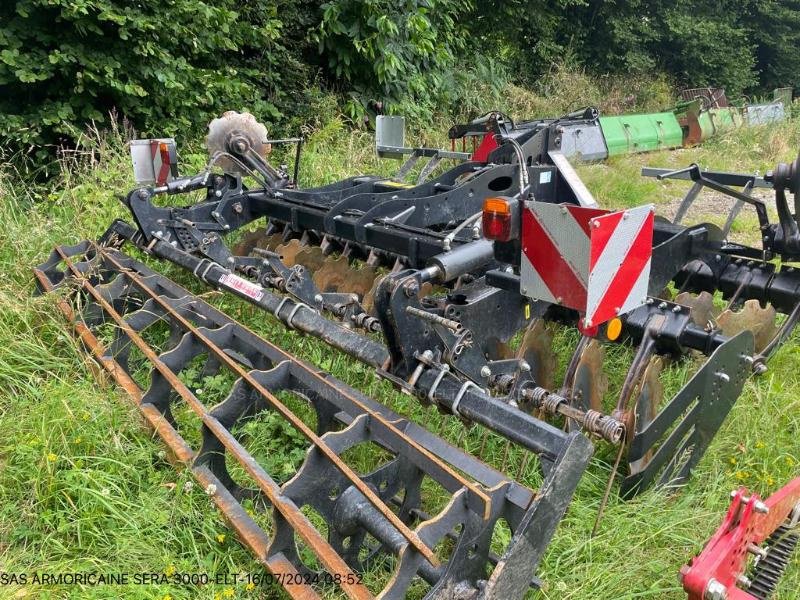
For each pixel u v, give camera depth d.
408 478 2.50
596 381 3.07
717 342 2.95
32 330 3.87
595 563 2.55
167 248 4.26
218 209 4.78
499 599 1.97
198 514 2.71
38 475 2.81
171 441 2.85
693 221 7.58
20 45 6.30
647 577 2.53
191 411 3.31
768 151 11.98
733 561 2.16
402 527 1.93
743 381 3.12
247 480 2.94
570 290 2.35
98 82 6.60
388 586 1.94
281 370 2.82
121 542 2.58
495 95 12.16
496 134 5.07
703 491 3.01
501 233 2.54
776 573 2.41
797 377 3.93
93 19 6.55
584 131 8.25
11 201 5.46
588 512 2.79
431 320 2.45
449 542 2.57
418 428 2.60
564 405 2.59
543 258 2.42
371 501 2.02
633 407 2.71
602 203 8.03
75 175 6.45
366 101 9.49
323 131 8.13
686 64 18.84
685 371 3.65
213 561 2.55
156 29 6.89
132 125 7.09
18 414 3.29
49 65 6.38
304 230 4.76
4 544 2.62
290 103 9.13
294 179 5.37
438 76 10.63
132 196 4.31
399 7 9.32
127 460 2.97
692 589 2.01
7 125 6.36
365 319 3.36
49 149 6.87
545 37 15.27
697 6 19.16
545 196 5.05
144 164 4.62
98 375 3.52
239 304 4.43
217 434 2.54
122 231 4.66
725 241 4.10
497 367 2.79
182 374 3.55
